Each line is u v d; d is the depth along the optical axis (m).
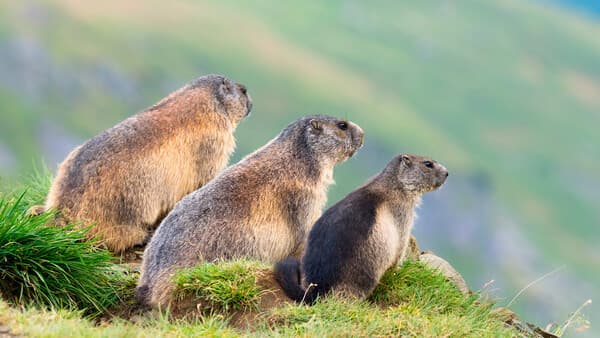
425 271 13.59
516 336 12.77
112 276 13.56
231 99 15.82
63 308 12.59
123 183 14.58
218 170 15.70
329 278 12.46
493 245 168.12
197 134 15.37
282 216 13.97
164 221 13.50
